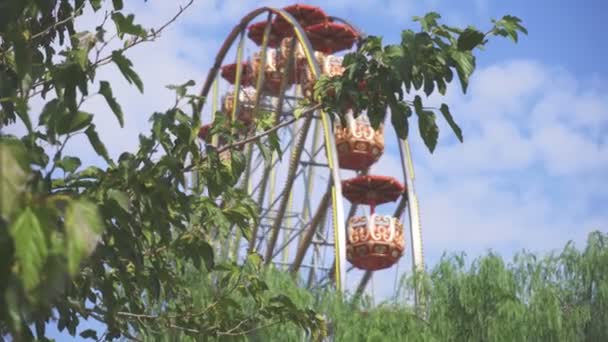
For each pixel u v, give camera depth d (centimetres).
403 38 931
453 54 939
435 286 4841
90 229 435
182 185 955
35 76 888
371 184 6719
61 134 777
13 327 473
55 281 434
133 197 957
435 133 969
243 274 1210
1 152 414
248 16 7356
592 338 4853
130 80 866
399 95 980
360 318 4578
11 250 469
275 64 7744
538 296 4747
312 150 7388
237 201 1105
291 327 3591
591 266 4916
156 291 1101
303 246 6600
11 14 689
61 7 991
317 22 7525
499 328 4653
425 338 4541
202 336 1184
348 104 1044
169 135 949
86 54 823
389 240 6594
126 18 887
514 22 943
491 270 4797
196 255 1089
